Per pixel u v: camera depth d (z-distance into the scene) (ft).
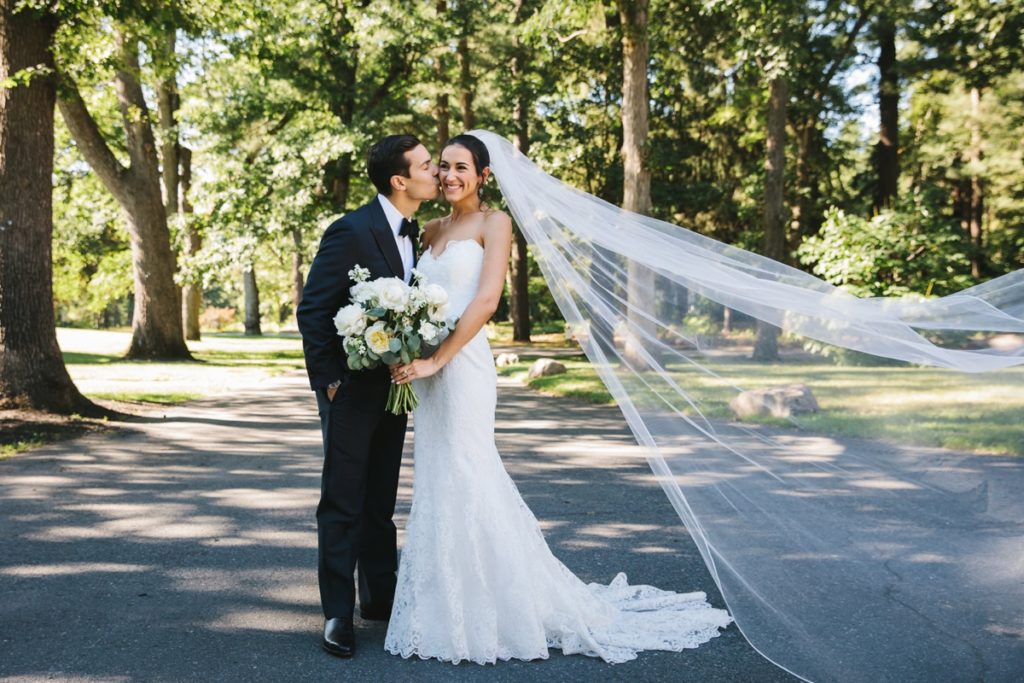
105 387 41.39
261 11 38.42
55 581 12.55
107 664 9.55
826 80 68.18
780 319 10.61
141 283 64.23
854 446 10.04
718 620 11.23
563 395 41.68
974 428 9.77
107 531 15.47
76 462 22.38
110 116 72.90
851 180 86.79
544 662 10.11
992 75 62.08
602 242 11.48
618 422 31.58
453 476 10.55
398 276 11.10
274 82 71.10
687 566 13.73
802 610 9.91
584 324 11.48
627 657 10.12
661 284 11.20
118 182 62.39
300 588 12.41
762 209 74.69
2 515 16.52
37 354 29.84
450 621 10.10
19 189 29.53
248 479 20.57
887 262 42.47
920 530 9.75
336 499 10.48
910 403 9.95
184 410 34.78
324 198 69.05
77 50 34.30
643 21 47.34
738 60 67.15
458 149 11.36
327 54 71.61
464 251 11.21
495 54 66.59
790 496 10.24
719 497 10.53
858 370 10.28
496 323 131.13
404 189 11.07
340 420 10.55
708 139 87.97
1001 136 80.48
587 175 81.87
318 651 10.16
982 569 9.49
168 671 9.39
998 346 10.23
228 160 68.59
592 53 66.64
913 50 66.80
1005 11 51.37
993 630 9.39
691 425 10.82
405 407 10.44
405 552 10.61
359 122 65.21
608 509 17.56
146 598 11.85
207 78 70.85
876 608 9.75
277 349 86.84
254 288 131.13
